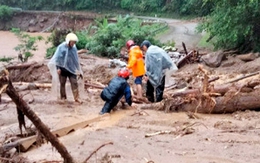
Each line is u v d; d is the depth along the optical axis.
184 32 40.78
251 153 7.13
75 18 64.00
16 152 7.11
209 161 6.77
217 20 24.38
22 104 4.62
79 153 7.13
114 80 10.57
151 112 10.57
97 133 8.58
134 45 12.33
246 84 10.05
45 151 7.19
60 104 11.83
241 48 24.16
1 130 8.74
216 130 8.68
